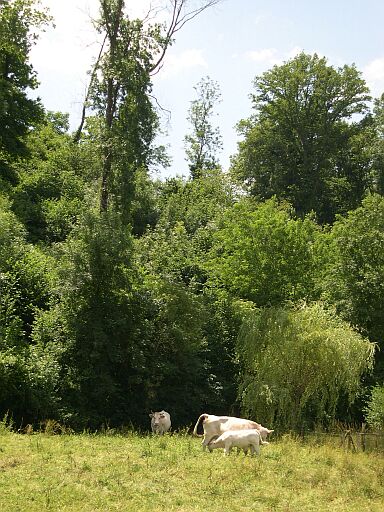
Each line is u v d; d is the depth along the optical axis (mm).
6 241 29562
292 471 15430
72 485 12789
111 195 30578
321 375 23953
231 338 29562
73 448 16359
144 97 30625
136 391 25516
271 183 59719
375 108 65688
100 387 23594
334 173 63625
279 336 24125
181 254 34469
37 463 14312
